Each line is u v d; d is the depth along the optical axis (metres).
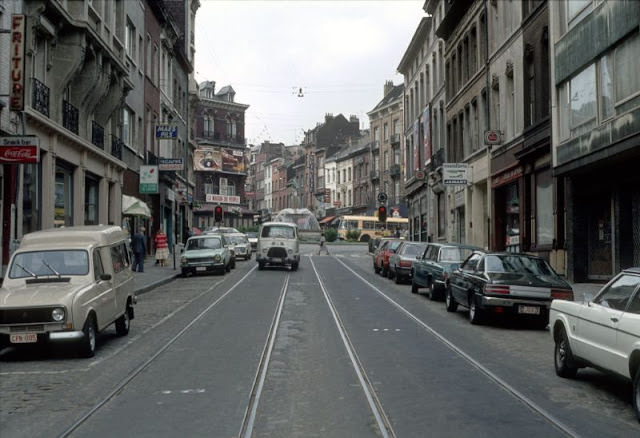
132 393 7.88
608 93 18.14
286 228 32.66
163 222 42.75
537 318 14.22
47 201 21.47
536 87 24.88
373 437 6.03
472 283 14.03
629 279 7.48
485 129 32.91
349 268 35.72
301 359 9.95
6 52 17.89
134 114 34.69
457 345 11.31
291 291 21.72
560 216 23.00
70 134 23.03
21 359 10.41
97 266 11.43
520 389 8.00
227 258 30.56
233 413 6.90
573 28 20.36
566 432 6.19
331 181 99.81
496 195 31.19
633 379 6.79
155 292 21.53
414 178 51.44
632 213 19.02
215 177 92.12
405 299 19.45
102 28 25.67
